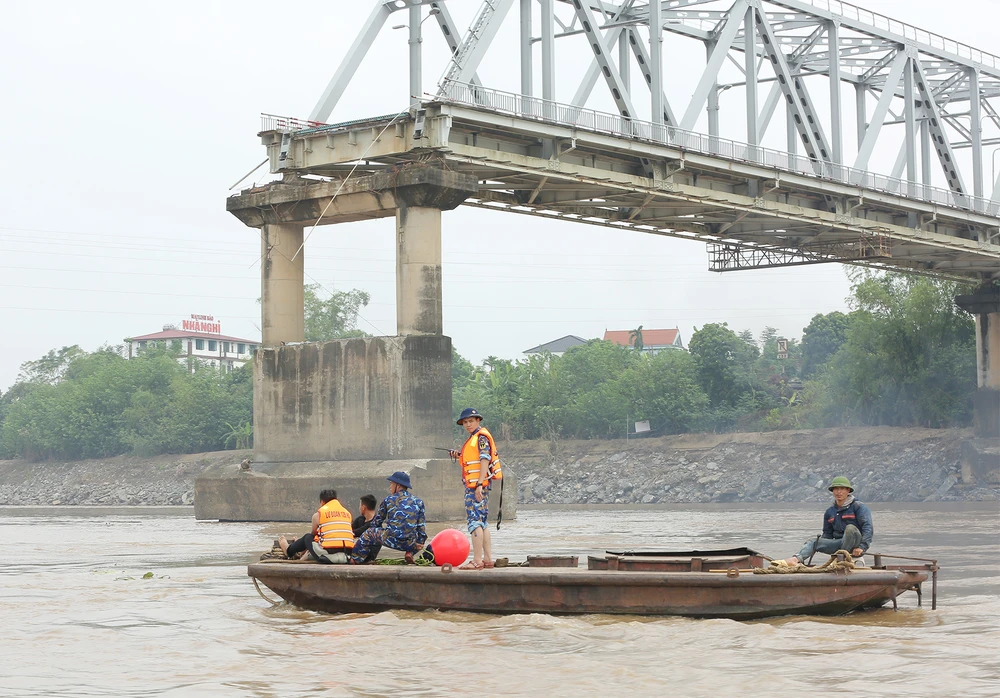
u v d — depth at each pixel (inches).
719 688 444.5
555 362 4141.2
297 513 1859.0
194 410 4594.0
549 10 1957.4
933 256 2896.2
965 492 2962.6
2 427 5659.5
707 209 2234.3
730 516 2049.7
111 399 4877.0
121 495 4301.2
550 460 3715.6
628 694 438.3
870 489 3061.0
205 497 1974.7
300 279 2015.3
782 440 3403.1
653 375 3907.5
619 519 1988.2
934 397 3410.4
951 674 459.5
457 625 599.5
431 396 1811.0
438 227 1828.2
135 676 482.0
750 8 2197.3
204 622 634.8
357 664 505.0
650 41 2085.4
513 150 1921.8
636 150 1968.5
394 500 686.5
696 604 604.1
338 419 1877.5
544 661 505.4
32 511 3216.0
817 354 4365.2
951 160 2689.5
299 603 686.5
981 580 796.6
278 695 442.3
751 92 2194.9
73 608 701.9
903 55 2536.9
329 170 1968.5
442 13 2117.4
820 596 605.9
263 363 1967.3
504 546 1219.2
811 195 2378.2
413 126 1797.5
